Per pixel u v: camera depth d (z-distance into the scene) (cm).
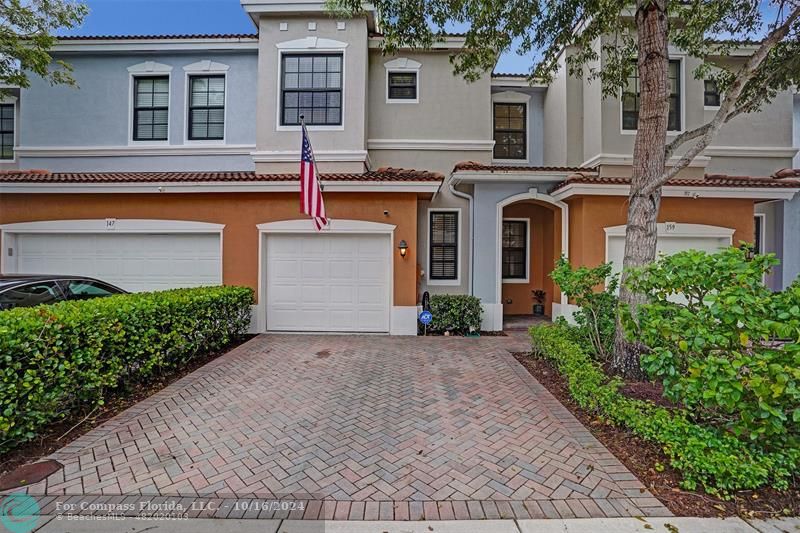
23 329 378
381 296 930
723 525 280
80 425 436
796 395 282
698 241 967
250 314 910
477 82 1154
